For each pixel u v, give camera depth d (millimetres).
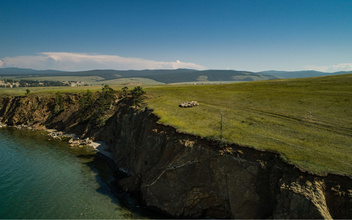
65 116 112625
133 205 43062
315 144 38844
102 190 48656
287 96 68125
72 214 38812
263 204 33688
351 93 60875
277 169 34531
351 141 38812
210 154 40688
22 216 37625
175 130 49312
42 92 142375
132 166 58781
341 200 29297
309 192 29906
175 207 39812
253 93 78312
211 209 38750
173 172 42312
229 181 37500
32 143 84062
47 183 50500
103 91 106750
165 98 84188
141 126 63531
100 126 90812
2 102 137250
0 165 59906
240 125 50094
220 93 85438
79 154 73375
